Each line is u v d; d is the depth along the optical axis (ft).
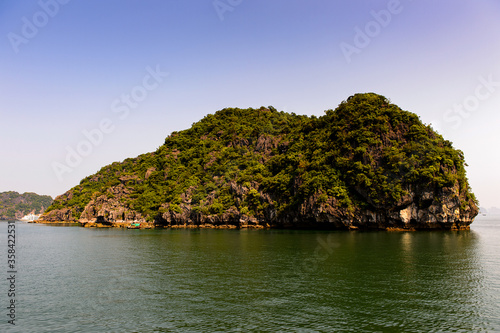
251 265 162.20
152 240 295.48
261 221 457.27
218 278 136.05
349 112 439.22
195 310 98.73
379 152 379.76
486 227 463.83
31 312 98.63
